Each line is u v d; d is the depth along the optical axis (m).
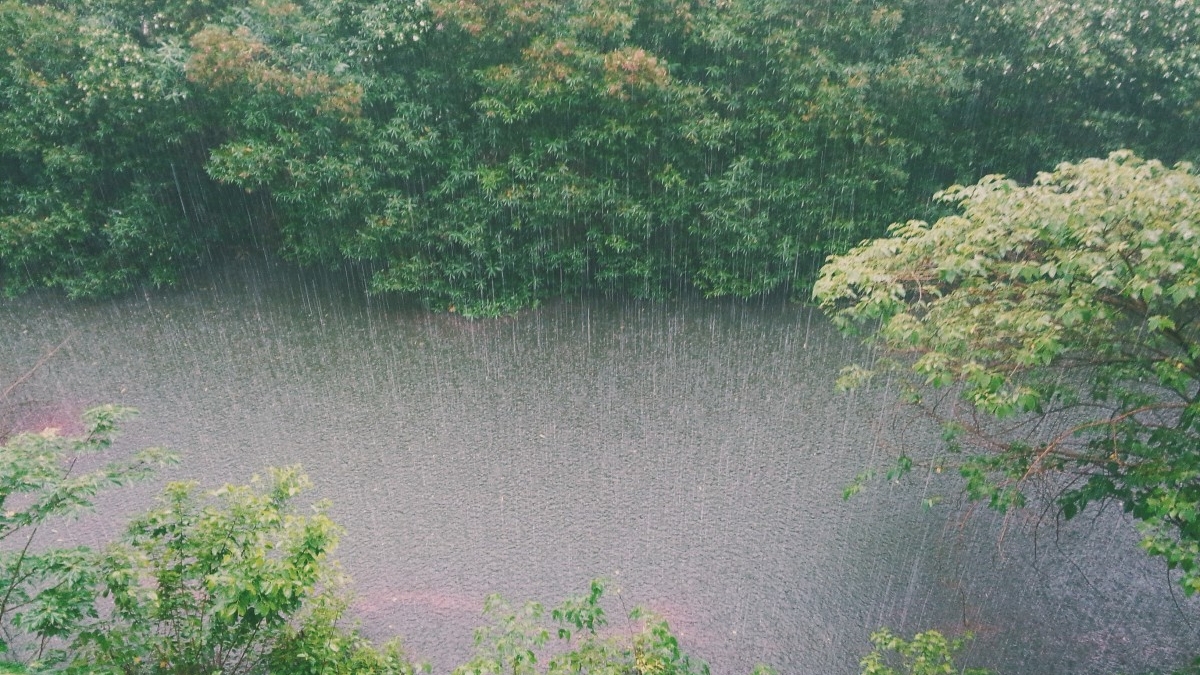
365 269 15.13
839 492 9.51
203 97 11.99
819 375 12.23
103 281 13.55
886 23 11.98
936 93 12.20
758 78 12.70
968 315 5.71
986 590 7.98
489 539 8.68
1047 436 10.02
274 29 11.77
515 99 12.18
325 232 13.53
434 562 8.32
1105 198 4.84
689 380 12.12
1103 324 5.65
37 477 4.30
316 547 4.55
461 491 9.50
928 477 9.70
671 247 14.10
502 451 10.33
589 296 14.75
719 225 13.25
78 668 4.25
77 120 11.84
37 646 6.48
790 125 12.49
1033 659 7.16
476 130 12.79
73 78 11.42
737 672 7.05
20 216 12.43
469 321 13.93
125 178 13.42
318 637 4.98
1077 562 8.34
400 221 13.00
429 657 7.09
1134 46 11.72
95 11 11.67
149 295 14.24
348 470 9.84
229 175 11.91
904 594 7.95
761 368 12.46
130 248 13.45
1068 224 4.68
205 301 14.17
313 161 12.45
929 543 8.65
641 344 13.23
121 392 11.37
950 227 5.32
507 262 13.79
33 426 10.41
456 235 13.09
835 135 12.40
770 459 10.16
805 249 13.71
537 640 4.75
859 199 13.39
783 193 13.01
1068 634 7.43
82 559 4.46
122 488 9.20
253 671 5.24
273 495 4.91
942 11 12.20
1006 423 10.44
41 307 13.65
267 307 14.10
